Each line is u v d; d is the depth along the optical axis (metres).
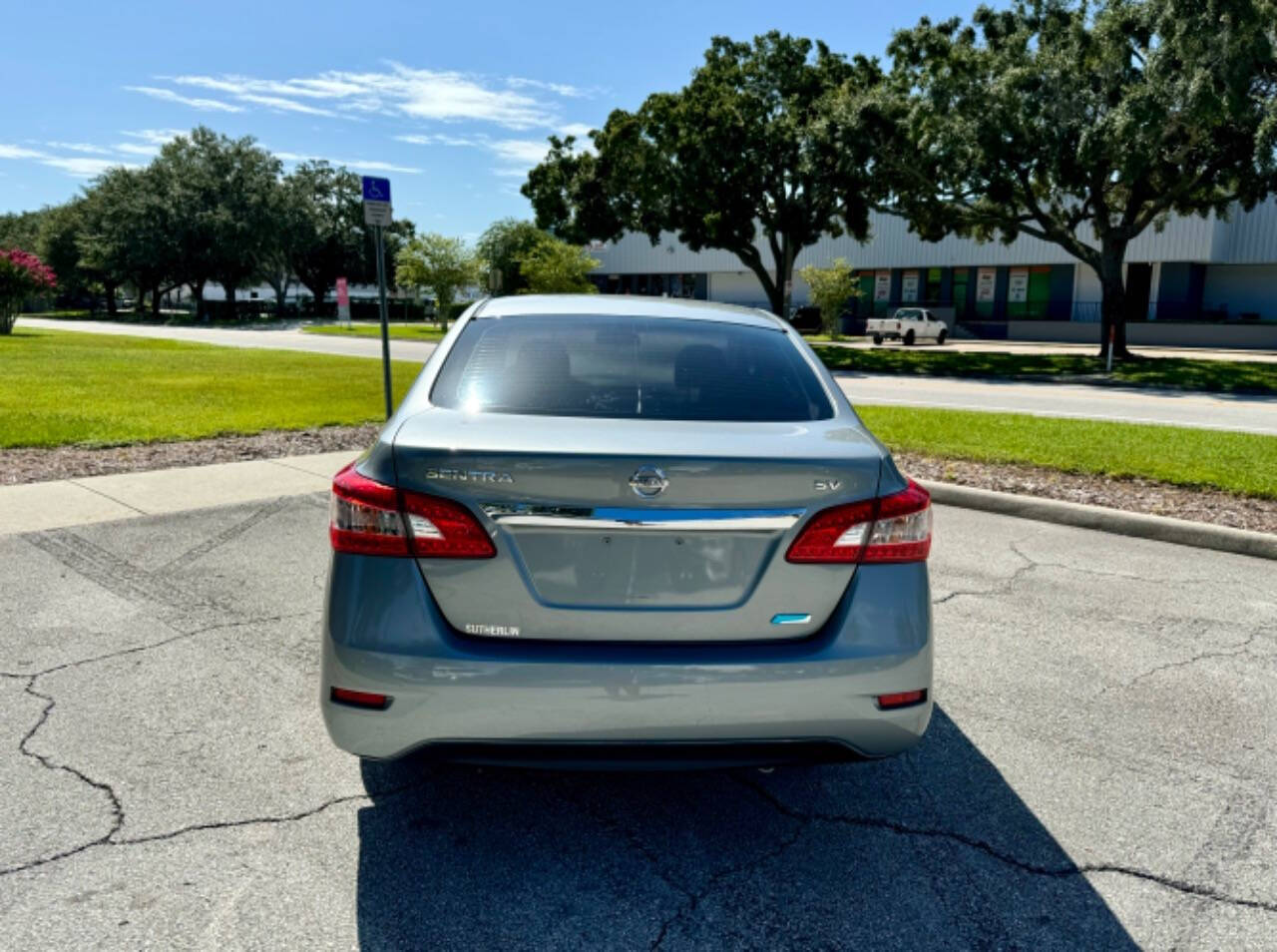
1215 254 40.34
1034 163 23.61
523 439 2.44
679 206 29.19
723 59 28.11
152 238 61.09
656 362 3.05
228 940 2.29
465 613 2.42
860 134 24.83
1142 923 2.45
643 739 2.41
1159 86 19.56
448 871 2.59
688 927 2.38
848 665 2.46
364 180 9.45
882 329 40.72
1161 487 7.57
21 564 5.21
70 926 2.32
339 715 2.45
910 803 3.01
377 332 43.16
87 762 3.12
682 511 2.39
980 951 2.33
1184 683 3.98
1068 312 45.44
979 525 6.70
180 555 5.45
